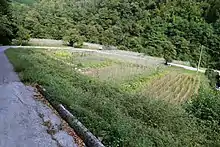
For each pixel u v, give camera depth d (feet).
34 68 53.01
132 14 308.19
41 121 26.89
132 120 33.50
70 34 231.91
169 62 184.85
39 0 360.28
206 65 234.99
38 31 234.99
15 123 25.98
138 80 98.02
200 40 259.80
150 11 318.45
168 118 40.19
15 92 37.42
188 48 249.55
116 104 42.01
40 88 39.55
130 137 23.97
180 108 47.73
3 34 165.07
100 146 20.57
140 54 220.23
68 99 32.40
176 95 90.58
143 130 29.66
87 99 35.63
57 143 22.08
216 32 262.67
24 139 22.49
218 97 45.44
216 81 138.21
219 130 39.17
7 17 175.42
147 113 40.29
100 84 59.57
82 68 111.34
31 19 231.91
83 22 278.46
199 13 298.97
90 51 189.37
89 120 26.00
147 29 285.84
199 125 40.47
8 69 56.34
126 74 108.88
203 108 43.60
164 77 125.08
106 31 271.08
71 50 181.88
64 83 46.26
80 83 55.77
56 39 240.53
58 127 25.38
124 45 261.44
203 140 35.37
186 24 278.87
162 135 31.81
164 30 278.87
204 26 272.10
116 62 148.46
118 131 23.56
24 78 44.86
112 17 293.02
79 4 326.03
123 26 284.00
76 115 27.43
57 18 257.96
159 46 251.39
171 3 325.42
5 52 96.58
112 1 317.42
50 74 53.26
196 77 137.39
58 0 348.18
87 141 22.20
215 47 248.32
